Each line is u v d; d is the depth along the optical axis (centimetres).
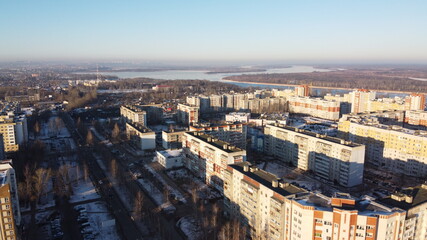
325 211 18212
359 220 17650
